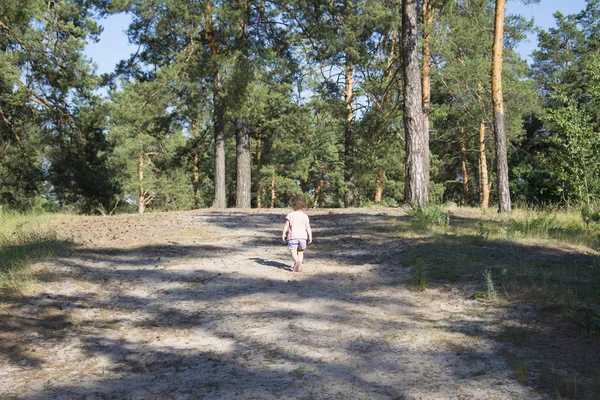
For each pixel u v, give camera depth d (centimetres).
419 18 2475
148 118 2338
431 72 2491
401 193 4028
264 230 1362
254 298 719
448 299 686
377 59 2822
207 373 471
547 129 4253
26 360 514
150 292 765
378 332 566
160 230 1352
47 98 2583
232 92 2236
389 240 1112
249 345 541
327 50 2530
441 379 433
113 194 3184
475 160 5175
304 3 2427
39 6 2198
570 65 4869
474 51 2698
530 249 951
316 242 1166
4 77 2181
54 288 759
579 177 1820
